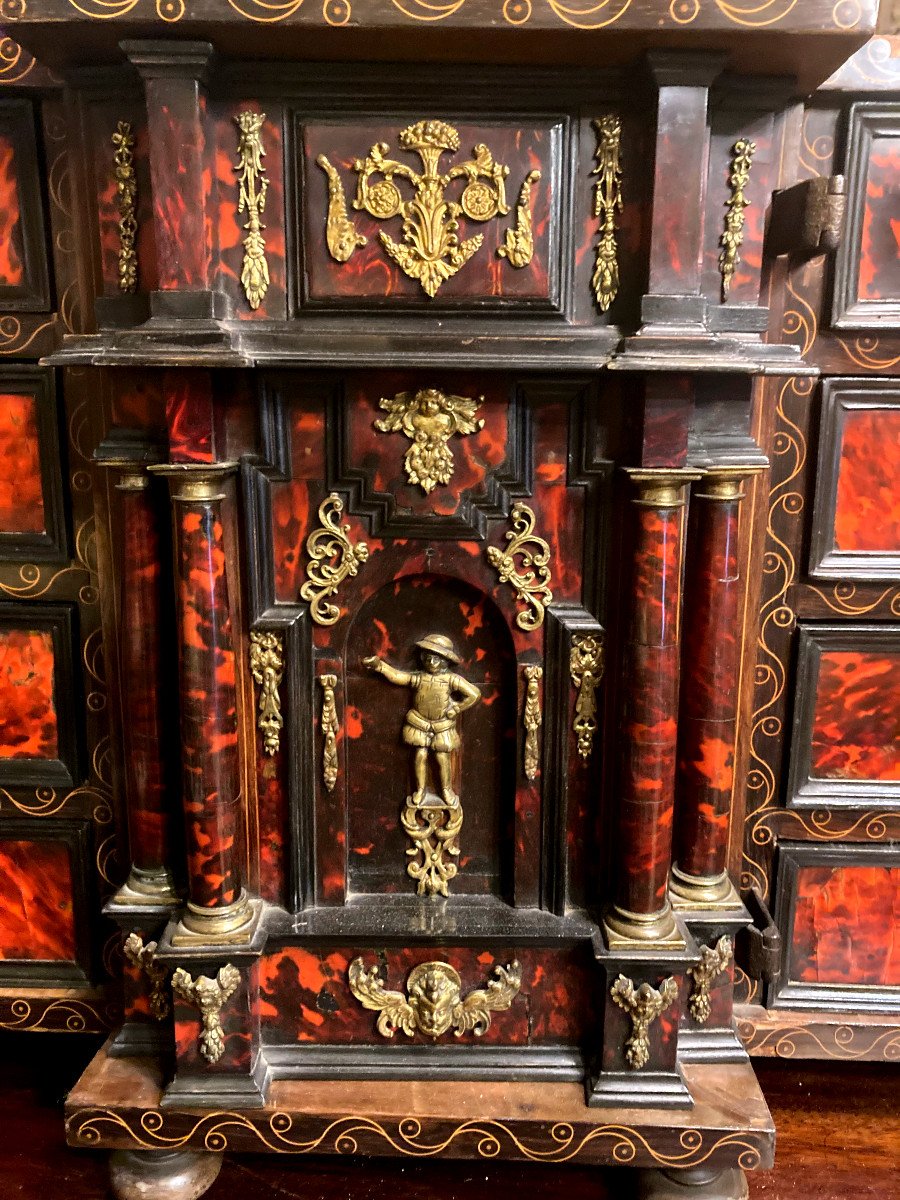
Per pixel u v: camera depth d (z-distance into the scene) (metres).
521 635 1.48
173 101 1.26
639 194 1.34
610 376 1.39
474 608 1.50
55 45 1.26
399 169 1.33
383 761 1.54
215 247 1.35
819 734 1.68
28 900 1.76
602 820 1.52
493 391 1.40
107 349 1.29
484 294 1.37
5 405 1.61
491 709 1.54
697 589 1.47
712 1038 1.56
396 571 1.46
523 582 1.46
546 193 1.34
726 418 1.42
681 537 1.39
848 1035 1.73
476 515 1.44
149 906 1.52
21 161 1.52
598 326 1.37
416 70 1.30
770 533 1.62
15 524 1.65
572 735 1.50
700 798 1.53
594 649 1.47
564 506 1.44
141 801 1.51
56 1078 1.80
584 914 1.54
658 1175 1.51
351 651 1.51
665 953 1.44
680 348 1.29
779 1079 1.81
